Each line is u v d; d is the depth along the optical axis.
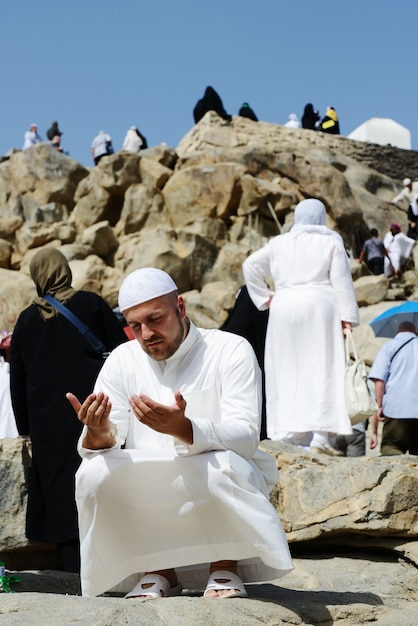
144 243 22.03
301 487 5.75
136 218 23.02
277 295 7.25
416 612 4.29
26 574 5.00
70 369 5.54
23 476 5.60
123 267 21.78
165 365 4.16
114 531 3.86
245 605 3.73
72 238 22.94
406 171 30.77
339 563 5.60
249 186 22.92
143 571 3.90
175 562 3.86
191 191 23.12
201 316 20.09
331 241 7.23
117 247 22.61
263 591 4.32
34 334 5.66
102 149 26.75
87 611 3.46
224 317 20.14
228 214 23.11
